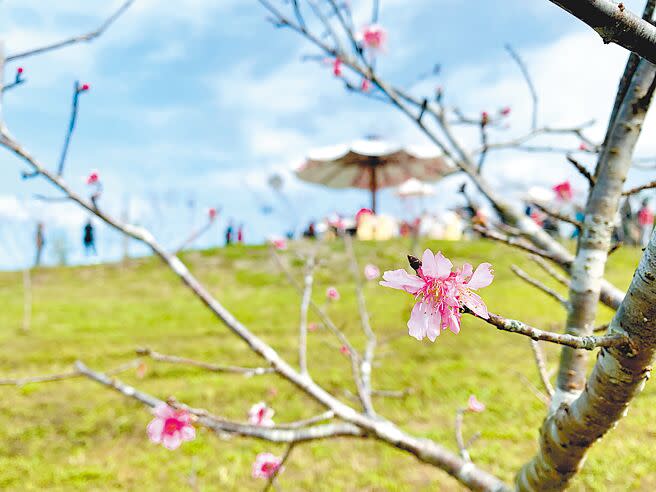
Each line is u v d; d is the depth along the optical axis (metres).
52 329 10.71
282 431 2.29
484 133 2.67
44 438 6.05
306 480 4.88
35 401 7.01
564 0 0.77
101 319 11.59
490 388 6.48
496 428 5.50
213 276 15.64
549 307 9.16
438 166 10.06
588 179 1.83
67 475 5.16
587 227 1.82
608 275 11.17
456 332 0.99
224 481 4.89
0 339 9.98
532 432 5.32
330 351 8.30
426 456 2.20
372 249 14.12
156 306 12.81
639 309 1.06
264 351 2.39
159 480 5.02
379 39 3.38
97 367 8.30
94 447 5.81
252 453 5.47
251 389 7.01
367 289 12.16
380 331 9.07
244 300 12.80
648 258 1.01
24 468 5.37
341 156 10.12
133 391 2.46
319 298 12.02
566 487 1.60
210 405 6.60
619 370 1.17
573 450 1.46
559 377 1.75
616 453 4.56
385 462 5.14
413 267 1.03
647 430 4.88
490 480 2.04
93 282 16.36
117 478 5.09
